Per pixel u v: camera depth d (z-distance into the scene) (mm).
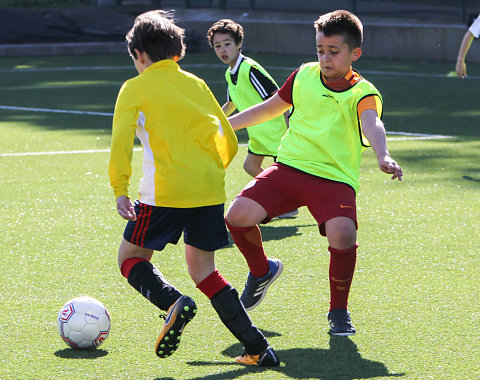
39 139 24734
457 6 52344
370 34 52562
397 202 16547
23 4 61969
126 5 61344
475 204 16328
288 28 54188
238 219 9430
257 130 15359
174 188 8133
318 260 12492
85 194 17266
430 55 51375
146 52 8383
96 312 8820
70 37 56969
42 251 12969
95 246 13289
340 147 9469
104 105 33031
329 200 9273
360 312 10086
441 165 20500
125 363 8453
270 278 9930
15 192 17406
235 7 58500
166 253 12914
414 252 12922
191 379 8047
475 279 11484
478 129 26594
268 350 8352
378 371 8242
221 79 41000
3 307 10258
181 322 7699
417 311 10117
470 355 8656
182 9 59312
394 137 25062
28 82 41469
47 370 8234
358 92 9367
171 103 8156
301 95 9766
